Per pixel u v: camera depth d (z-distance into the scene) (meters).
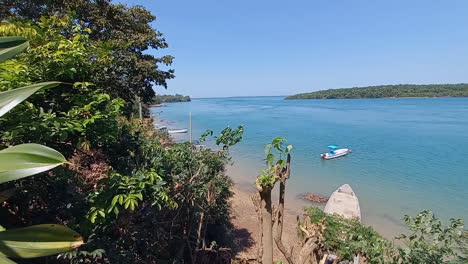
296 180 19.48
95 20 12.29
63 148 3.33
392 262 3.14
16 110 2.69
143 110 24.47
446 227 2.97
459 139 33.75
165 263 4.91
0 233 1.18
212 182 6.30
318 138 37.03
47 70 3.08
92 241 3.08
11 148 1.20
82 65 3.34
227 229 8.13
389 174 20.66
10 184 2.93
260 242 2.38
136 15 14.55
